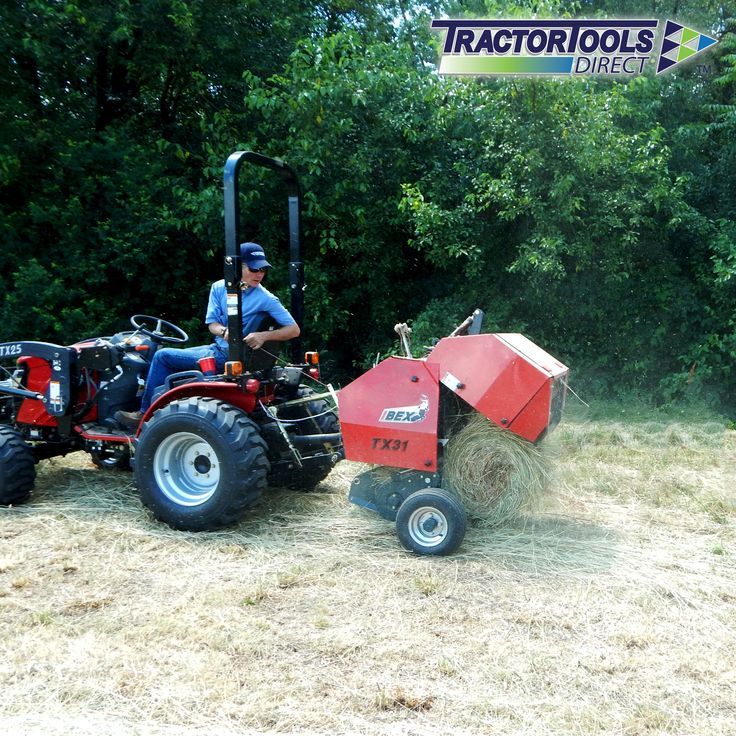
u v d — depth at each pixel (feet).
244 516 16.05
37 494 17.47
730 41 34.24
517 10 28.60
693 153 32.89
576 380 31.76
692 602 11.99
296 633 10.78
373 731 8.53
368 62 30.94
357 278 33.06
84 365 17.39
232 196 14.76
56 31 32.24
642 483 19.11
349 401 14.52
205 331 33.14
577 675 9.75
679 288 31.09
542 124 28.73
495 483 14.23
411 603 11.87
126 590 12.25
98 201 32.40
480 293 31.76
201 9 34.32
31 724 8.56
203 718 8.72
